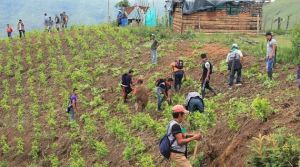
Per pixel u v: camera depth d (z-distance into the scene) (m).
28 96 30.52
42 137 24.00
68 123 24.23
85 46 35.75
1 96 31.88
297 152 8.96
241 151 11.07
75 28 43.62
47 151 22.94
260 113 11.73
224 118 15.09
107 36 38.50
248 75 20.39
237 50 19.62
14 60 37.09
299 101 12.65
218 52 26.23
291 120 10.95
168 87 20.56
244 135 11.55
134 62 29.30
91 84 28.45
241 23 35.66
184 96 21.12
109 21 49.41
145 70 26.97
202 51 27.11
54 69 33.38
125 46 33.84
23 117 27.69
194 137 9.93
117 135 20.28
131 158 17.41
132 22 49.12
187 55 27.31
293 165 8.88
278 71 19.95
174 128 9.98
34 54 37.47
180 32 35.50
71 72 31.67
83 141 21.81
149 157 15.89
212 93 20.34
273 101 14.00
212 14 35.47
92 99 26.31
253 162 9.41
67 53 36.16
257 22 35.66
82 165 19.42
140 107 21.61
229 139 12.34
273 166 8.97
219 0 34.94
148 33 36.00
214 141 13.06
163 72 25.42
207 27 35.47
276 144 9.57
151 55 29.30
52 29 45.22
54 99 28.64
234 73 19.70
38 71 34.09
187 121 16.02
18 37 43.38
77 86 28.69
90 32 41.12
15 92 31.86
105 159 19.16
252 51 24.91
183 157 10.09
